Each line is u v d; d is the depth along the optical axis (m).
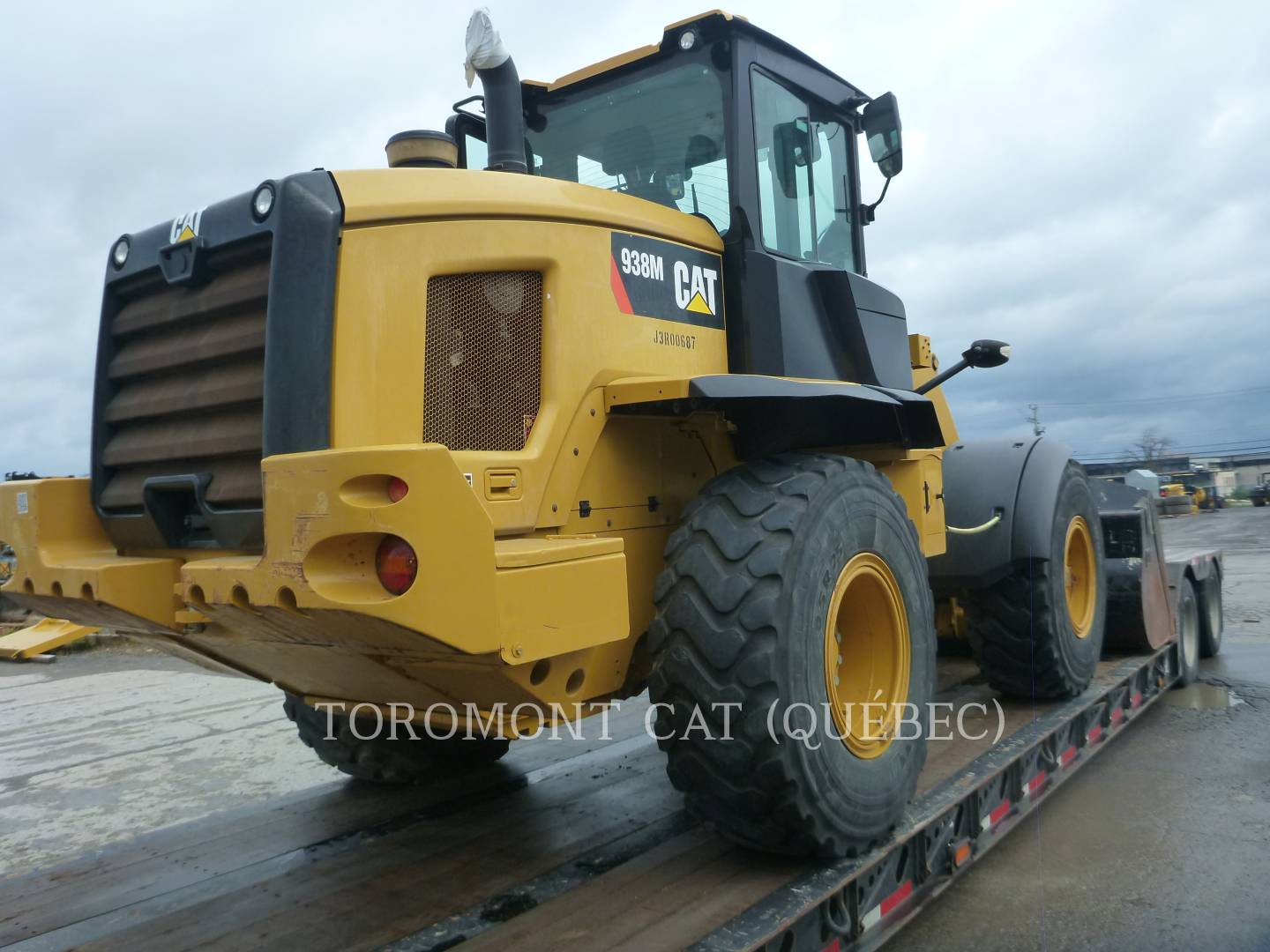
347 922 2.43
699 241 3.06
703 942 2.09
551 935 2.19
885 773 2.73
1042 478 4.16
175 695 7.07
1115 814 3.82
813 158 3.70
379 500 1.91
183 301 2.54
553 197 2.65
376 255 2.33
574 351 2.63
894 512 2.97
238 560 2.24
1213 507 37.25
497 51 2.96
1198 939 2.79
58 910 2.54
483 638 1.97
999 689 4.39
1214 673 6.55
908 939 2.83
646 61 3.32
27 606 2.91
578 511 2.63
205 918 2.48
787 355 3.10
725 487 2.67
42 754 5.39
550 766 3.92
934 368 4.85
